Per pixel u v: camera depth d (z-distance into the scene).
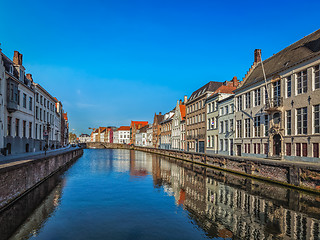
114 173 25.89
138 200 14.22
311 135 19.12
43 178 19.52
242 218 10.98
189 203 13.53
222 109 35.66
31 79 36.78
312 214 11.41
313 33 22.41
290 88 21.89
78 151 55.66
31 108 32.06
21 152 28.19
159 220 10.80
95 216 11.32
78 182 20.05
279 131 22.69
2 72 22.70
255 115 27.03
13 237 8.95
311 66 19.44
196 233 9.39
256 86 26.94
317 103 18.70
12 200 12.51
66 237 8.99
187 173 25.84
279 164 18.12
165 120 70.06
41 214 11.53
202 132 43.06
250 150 27.78
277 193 15.50
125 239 8.84
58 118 57.50
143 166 33.41
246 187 17.72
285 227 9.89
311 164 17.42
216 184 19.12
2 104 22.91
